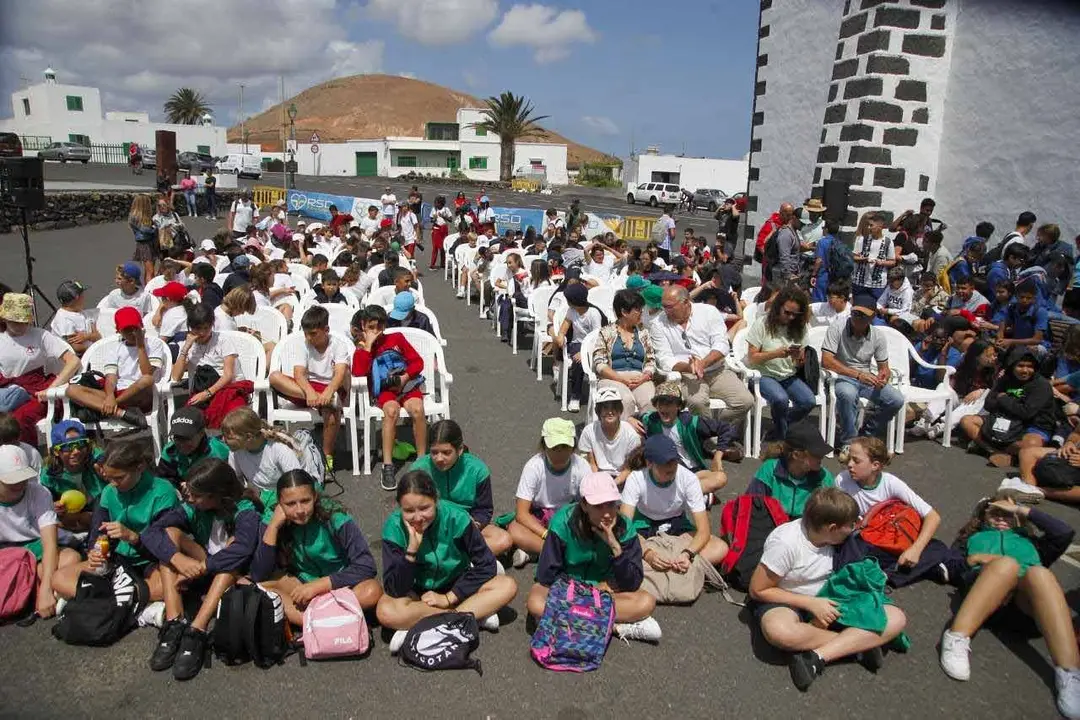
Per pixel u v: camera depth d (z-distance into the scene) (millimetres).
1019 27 10664
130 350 6047
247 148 75375
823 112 13938
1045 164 10453
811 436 4430
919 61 11672
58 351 6145
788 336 6602
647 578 4297
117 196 26281
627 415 6086
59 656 3703
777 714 3408
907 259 10203
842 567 3855
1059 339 7578
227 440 4559
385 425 5688
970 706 3486
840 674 3699
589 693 3518
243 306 7414
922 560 4469
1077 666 3523
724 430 6398
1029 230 10062
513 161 67438
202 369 6219
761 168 15922
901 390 7055
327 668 3654
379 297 9680
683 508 4574
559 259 11922
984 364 7176
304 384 5922
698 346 6629
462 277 14445
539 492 4559
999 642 3973
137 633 3895
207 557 3916
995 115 11117
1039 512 4070
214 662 3670
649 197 46250
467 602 3895
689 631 4043
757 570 3939
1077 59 9945
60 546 4246
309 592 3824
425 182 56594
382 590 3945
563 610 3758
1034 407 6266
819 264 9742
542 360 9422
